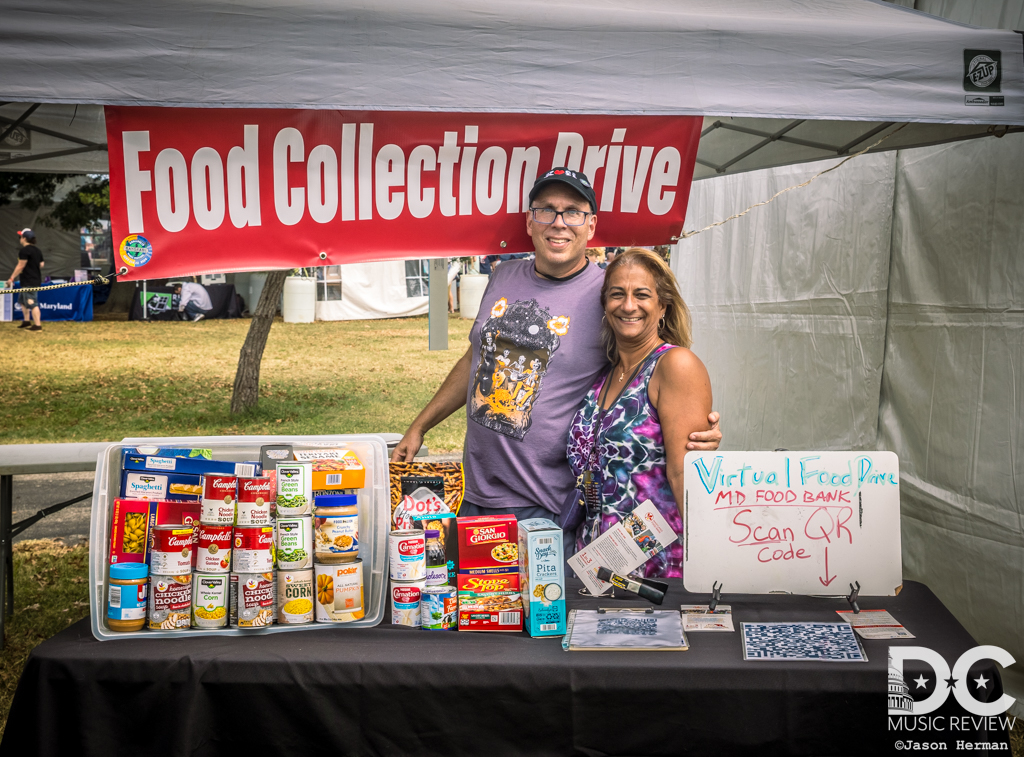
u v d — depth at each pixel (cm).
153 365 1235
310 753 167
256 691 166
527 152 280
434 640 180
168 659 167
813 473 199
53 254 1956
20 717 167
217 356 1327
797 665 163
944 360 343
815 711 161
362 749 166
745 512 199
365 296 1748
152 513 186
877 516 197
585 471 243
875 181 386
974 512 324
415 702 165
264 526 185
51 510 394
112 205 253
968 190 330
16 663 355
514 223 283
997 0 315
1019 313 306
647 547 206
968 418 329
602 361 260
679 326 247
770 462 199
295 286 1697
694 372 225
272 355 1321
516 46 240
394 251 278
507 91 241
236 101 229
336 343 1441
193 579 184
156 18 224
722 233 496
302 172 266
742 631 181
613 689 163
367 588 199
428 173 275
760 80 250
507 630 186
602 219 293
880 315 385
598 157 285
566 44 242
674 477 226
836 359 408
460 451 777
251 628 182
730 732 162
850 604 196
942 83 254
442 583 192
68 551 514
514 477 260
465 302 1758
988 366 320
